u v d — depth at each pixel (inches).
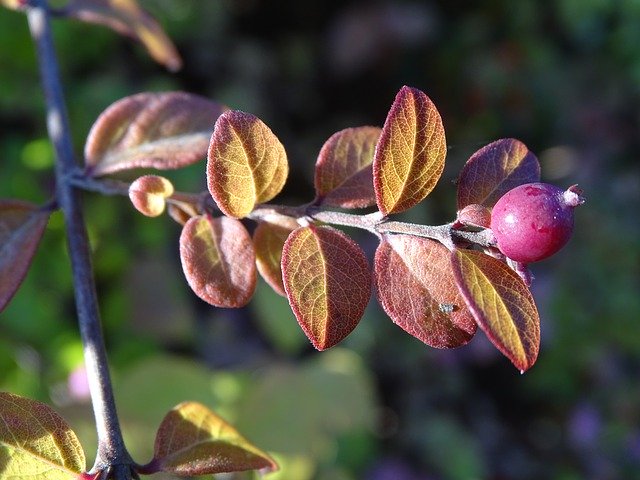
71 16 5.1
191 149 4.0
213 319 10.3
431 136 2.9
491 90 13.8
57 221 8.6
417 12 13.6
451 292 2.9
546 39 14.2
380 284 3.0
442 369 12.1
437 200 12.3
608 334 12.4
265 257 3.4
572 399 12.4
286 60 13.0
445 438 11.5
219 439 3.3
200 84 11.9
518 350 2.7
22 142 9.1
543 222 2.6
